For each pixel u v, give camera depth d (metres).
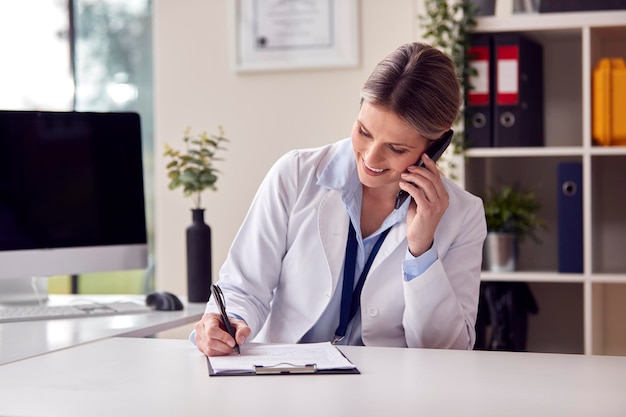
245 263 1.92
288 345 1.68
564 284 3.30
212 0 3.57
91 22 3.92
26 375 1.45
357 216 1.89
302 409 1.20
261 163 3.54
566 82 3.29
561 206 2.96
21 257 2.34
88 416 1.17
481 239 1.97
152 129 3.87
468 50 2.99
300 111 3.50
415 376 1.42
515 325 3.03
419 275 1.80
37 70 3.92
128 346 1.73
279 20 3.49
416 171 1.76
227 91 3.57
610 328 3.26
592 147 2.91
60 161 2.41
